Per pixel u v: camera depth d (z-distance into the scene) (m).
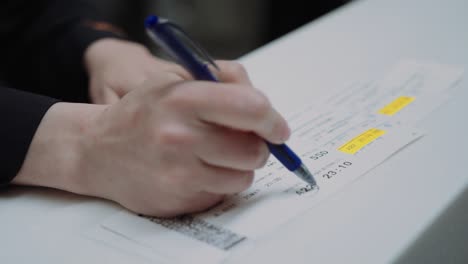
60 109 0.44
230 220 0.36
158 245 0.35
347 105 0.54
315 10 1.46
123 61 0.68
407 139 0.44
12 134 0.43
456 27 0.71
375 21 0.79
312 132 0.49
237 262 0.32
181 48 0.33
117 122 0.37
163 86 0.35
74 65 0.77
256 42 1.87
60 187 0.42
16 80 0.82
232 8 1.86
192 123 0.33
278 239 0.34
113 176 0.38
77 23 0.81
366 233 0.33
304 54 0.71
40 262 0.35
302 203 0.37
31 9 0.84
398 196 0.37
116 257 0.34
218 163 0.34
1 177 0.43
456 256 0.38
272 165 0.43
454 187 0.37
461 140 0.43
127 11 1.47
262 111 0.32
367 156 0.43
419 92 0.55
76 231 0.38
